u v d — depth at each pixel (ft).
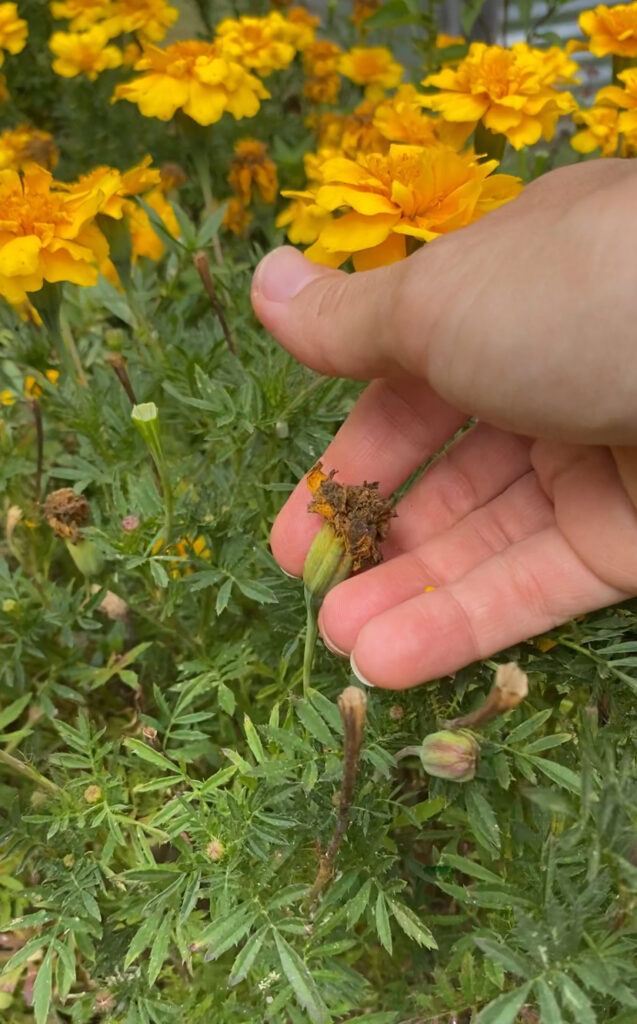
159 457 0.54
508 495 0.60
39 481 0.76
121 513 0.65
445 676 0.52
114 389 0.79
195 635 0.72
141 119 1.34
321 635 0.60
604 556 0.50
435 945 0.46
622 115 0.88
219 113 0.87
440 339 0.46
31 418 0.87
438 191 0.60
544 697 0.60
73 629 0.77
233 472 0.72
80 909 0.51
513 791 0.53
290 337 0.59
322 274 0.60
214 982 0.56
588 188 0.49
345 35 1.61
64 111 1.36
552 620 0.51
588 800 0.35
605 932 0.40
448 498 0.62
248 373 0.70
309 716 0.48
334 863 0.47
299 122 1.35
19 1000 0.60
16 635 0.67
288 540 0.60
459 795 0.51
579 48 1.01
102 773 0.56
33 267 0.64
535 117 0.80
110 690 0.76
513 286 0.43
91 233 0.72
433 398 0.61
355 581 0.55
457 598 0.50
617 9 0.93
